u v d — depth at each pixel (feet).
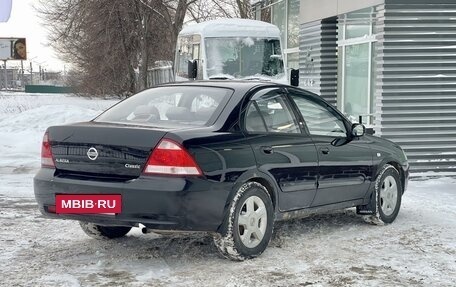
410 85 35.88
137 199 16.71
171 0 89.45
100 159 17.49
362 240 21.26
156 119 19.30
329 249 19.97
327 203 21.67
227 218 17.75
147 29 97.76
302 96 21.71
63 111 62.39
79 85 138.62
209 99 19.54
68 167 18.07
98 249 19.86
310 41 51.98
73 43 116.26
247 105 19.33
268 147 19.12
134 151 17.08
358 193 22.88
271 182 19.10
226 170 17.54
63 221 24.04
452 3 35.58
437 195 30.35
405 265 18.24
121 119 19.74
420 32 35.65
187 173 16.75
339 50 50.29
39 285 16.14
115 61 113.39
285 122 20.51
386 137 35.91
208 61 47.26
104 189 17.08
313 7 50.26
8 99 130.11
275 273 17.28
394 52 35.68
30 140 47.83
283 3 63.98
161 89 21.18
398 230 22.88
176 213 16.62
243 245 18.21
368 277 17.03
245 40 48.14
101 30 101.60
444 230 22.89
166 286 16.12
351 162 22.33
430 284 16.53
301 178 20.20
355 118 47.11
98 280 16.61
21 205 27.35
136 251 19.61
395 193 24.26
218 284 16.29
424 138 36.14
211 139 17.60
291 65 61.87
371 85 44.83
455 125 36.29
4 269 17.56
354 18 45.09
